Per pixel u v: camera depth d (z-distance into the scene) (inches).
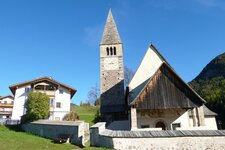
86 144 967.0
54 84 1966.0
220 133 734.5
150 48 1241.4
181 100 930.1
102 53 1921.8
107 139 722.8
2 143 869.8
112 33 1987.0
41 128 1268.5
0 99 2815.0
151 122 1035.3
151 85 948.0
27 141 980.6
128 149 683.4
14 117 1834.4
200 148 710.5
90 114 2534.5
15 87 1925.4
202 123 914.7
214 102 2222.0
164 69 972.6
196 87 3860.7
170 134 711.1
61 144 986.7
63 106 1948.8
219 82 3351.4
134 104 912.9
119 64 1881.2
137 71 1208.8
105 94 1808.6
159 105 918.4
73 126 1051.3
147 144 692.1
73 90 2036.2
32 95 1540.4
